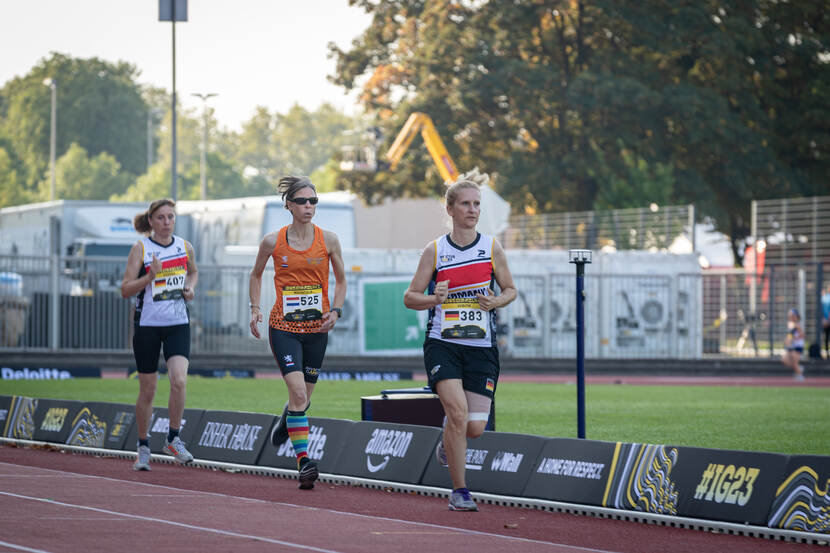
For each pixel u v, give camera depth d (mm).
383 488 18094
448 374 15961
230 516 14719
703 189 98750
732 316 65875
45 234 76000
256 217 67375
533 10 96500
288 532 13578
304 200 18281
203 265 56438
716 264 99312
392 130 101062
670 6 96812
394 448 18281
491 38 98188
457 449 15984
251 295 18578
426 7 102688
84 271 54031
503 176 98188
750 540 13945
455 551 12688
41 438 24047
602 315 64312
